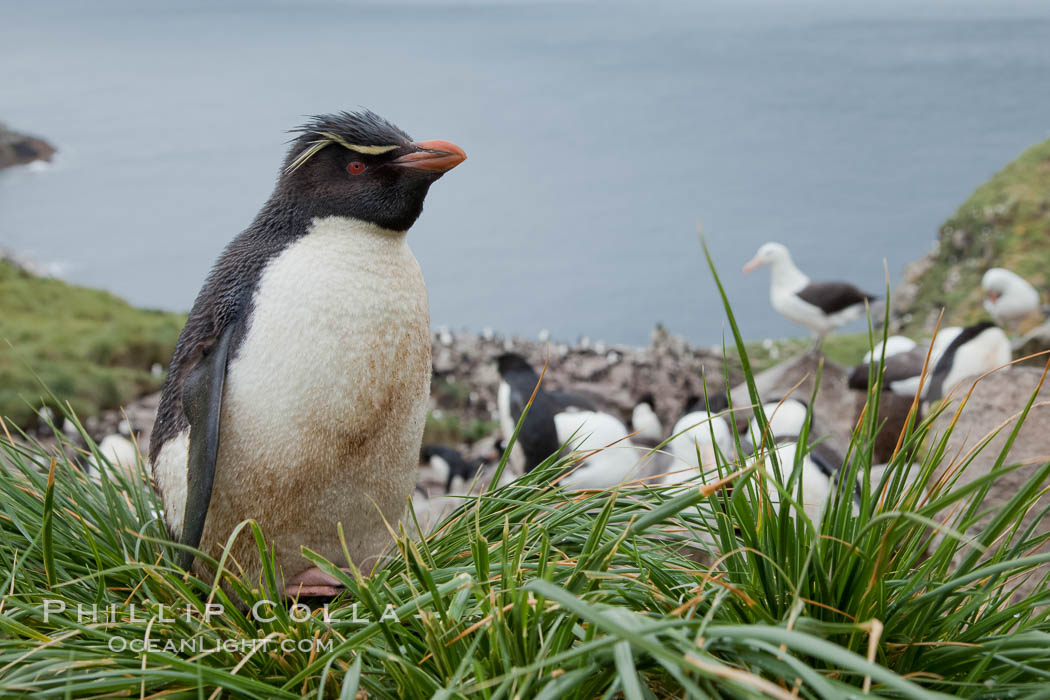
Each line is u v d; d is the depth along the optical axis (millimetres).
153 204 150750
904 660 2129
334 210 2801
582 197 174625
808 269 105250
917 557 2385
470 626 2170
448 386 19125
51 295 32938
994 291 13062
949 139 196500
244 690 2096
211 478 2656
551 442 8508
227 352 2785
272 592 2473
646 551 2602
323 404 2734
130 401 18750
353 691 1909
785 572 2148
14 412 15367
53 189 144250
